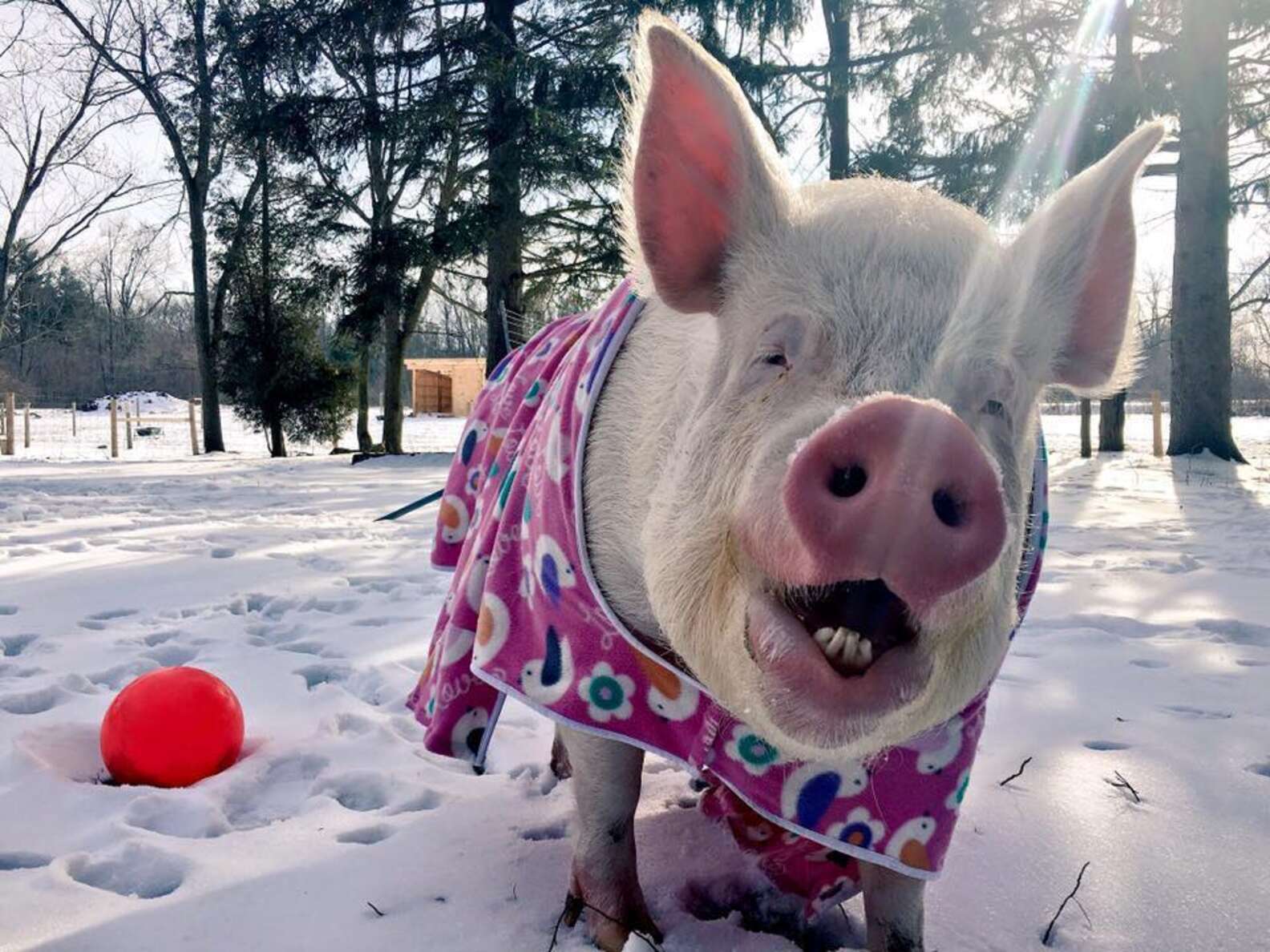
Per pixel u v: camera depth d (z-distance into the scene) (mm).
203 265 10734
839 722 667
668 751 916
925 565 606
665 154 842
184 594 2488
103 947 902
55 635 2066
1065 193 937
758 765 888
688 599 766
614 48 7625
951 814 898
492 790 1283
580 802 967
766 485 681
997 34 7492
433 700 1171
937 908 981
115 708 1318
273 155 8312
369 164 8680
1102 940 924
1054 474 6395
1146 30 7746
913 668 672
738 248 836
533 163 6980
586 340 1064
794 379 750
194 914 960
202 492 5457
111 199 13766
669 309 950
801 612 689
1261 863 1062
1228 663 1887
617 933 924
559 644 956
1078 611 2326
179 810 1216
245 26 7848
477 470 1408
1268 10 7316
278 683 1740
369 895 998
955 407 743
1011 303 809
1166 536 3607
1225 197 7680
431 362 25500
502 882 1026
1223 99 7562
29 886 1006
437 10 7625
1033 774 1310
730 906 1037
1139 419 16234
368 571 2830
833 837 878
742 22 7402
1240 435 11711
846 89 7871
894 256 773
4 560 2977
